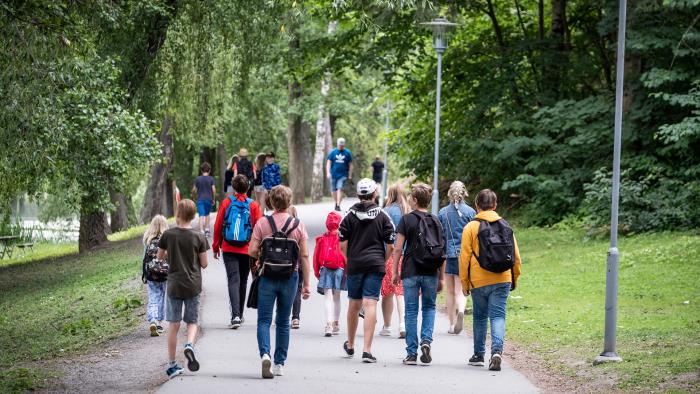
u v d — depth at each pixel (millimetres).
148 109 40375
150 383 13891
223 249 18969
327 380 13945
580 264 27828
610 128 34281
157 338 18547
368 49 41844
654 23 32875
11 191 32125
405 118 48812
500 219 15031
